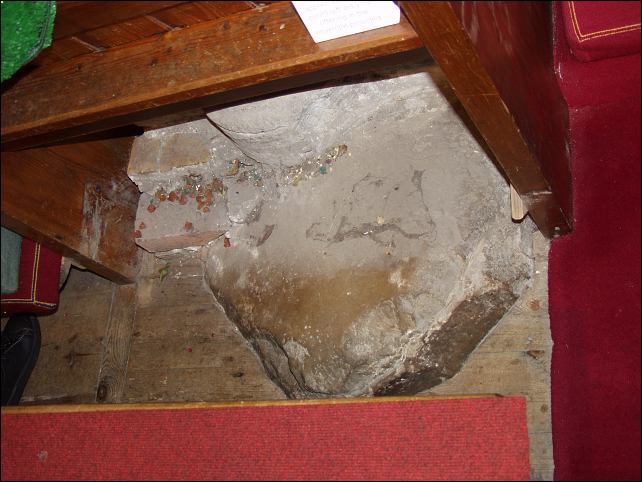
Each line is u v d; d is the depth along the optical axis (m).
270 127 2.35
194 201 2.72
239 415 1.92
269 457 1.86
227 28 1.86
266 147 2.46
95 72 2.00
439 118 2.35
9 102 2.10
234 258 2.63
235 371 2.61
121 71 1.97
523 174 1.92
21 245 2.58
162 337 2.77
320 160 2.51
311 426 1.87
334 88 2.32
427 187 2.27
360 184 2.39
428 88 2.34
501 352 2.22
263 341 2.46
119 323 2.87
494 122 1.73
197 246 2.79
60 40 1.95
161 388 2.69
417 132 2.37
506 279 2.20
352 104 2.42
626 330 2.01
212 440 1.91
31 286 2.59
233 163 2.64
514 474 1.71
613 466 1.91
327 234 2.39
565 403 2.05
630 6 1.99
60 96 2.03
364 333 2.18
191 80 1.84
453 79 1.61
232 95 1.94
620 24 2.02
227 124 2.38
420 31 1.48
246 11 1.85
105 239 2.78
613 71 2.20
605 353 2.02
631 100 2.23
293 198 2.53
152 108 1.98
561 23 2.31
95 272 2.82
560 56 2.29
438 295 2.16
